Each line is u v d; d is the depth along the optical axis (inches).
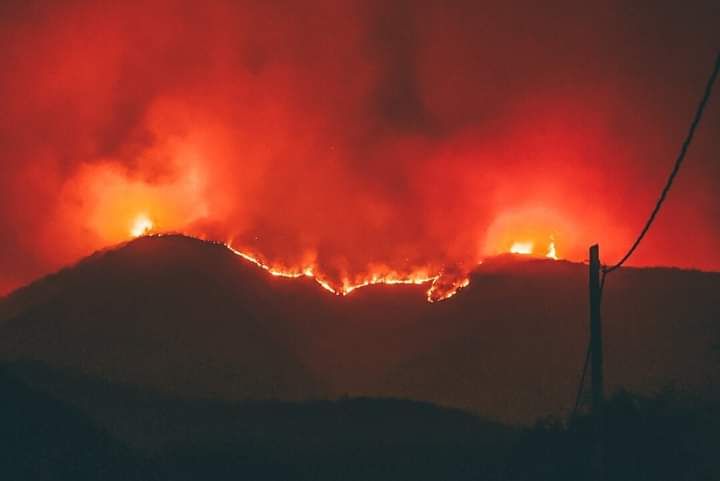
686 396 4891.7
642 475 3759.8
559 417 5541.3
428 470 4778.5
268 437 5482.3
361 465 4909.0
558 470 4082.2
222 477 4611.2
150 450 4906.5
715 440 4072.3
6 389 4047.7
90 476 3742.6
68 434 3927.2
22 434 3769.7
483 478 4522.6
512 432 5728.3
